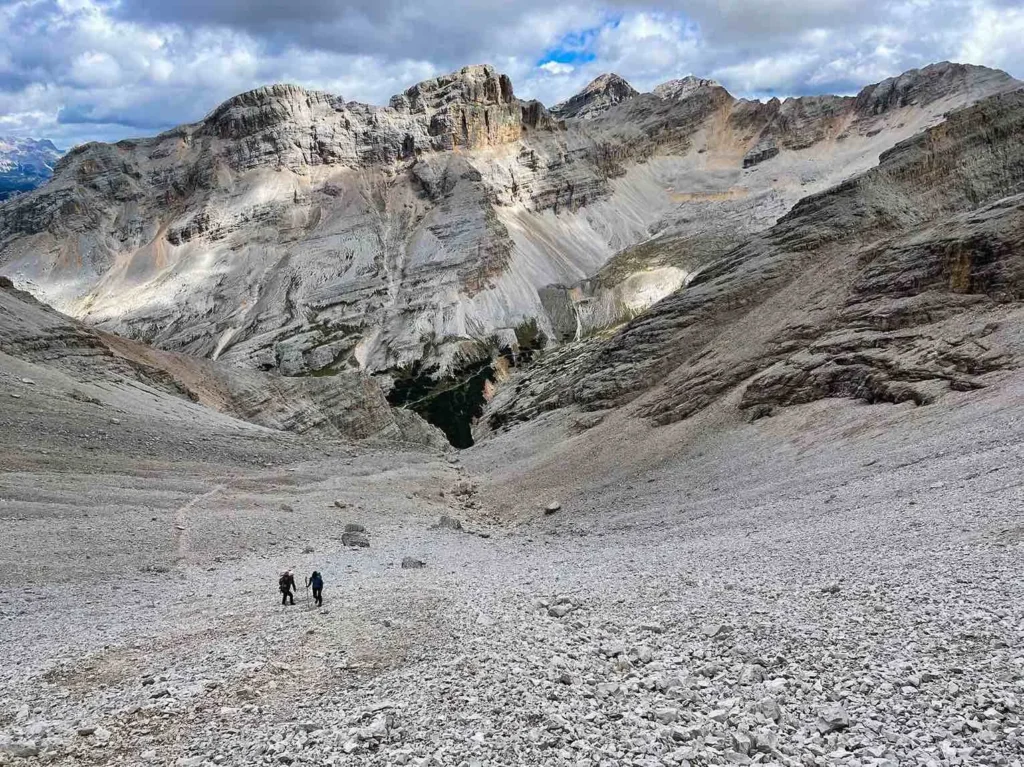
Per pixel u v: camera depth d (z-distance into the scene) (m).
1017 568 20.84
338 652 20.98
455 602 26.52
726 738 13.34
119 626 28.69
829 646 17.17
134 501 53.88
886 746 12.59
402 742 14.38
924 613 18.39
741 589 24.11
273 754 14.23
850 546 29.66
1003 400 49.62
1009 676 14.31
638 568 32.84
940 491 35.88
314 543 53.34
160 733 15.94
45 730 16.36
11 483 50.81
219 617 29.02
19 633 28.19
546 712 15.09
